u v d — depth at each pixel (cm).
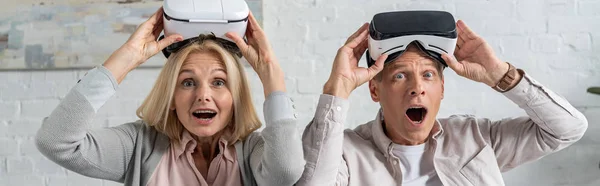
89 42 203
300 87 206
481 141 146
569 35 207
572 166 207
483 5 207
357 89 207
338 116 132
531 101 140
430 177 143
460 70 139
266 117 126
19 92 205
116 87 122
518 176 208
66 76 205
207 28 128
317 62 206
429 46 136
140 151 130
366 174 141
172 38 128
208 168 133
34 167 206
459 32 145
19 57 203
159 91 130
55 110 118
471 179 141
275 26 206
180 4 125
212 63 128
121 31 203
